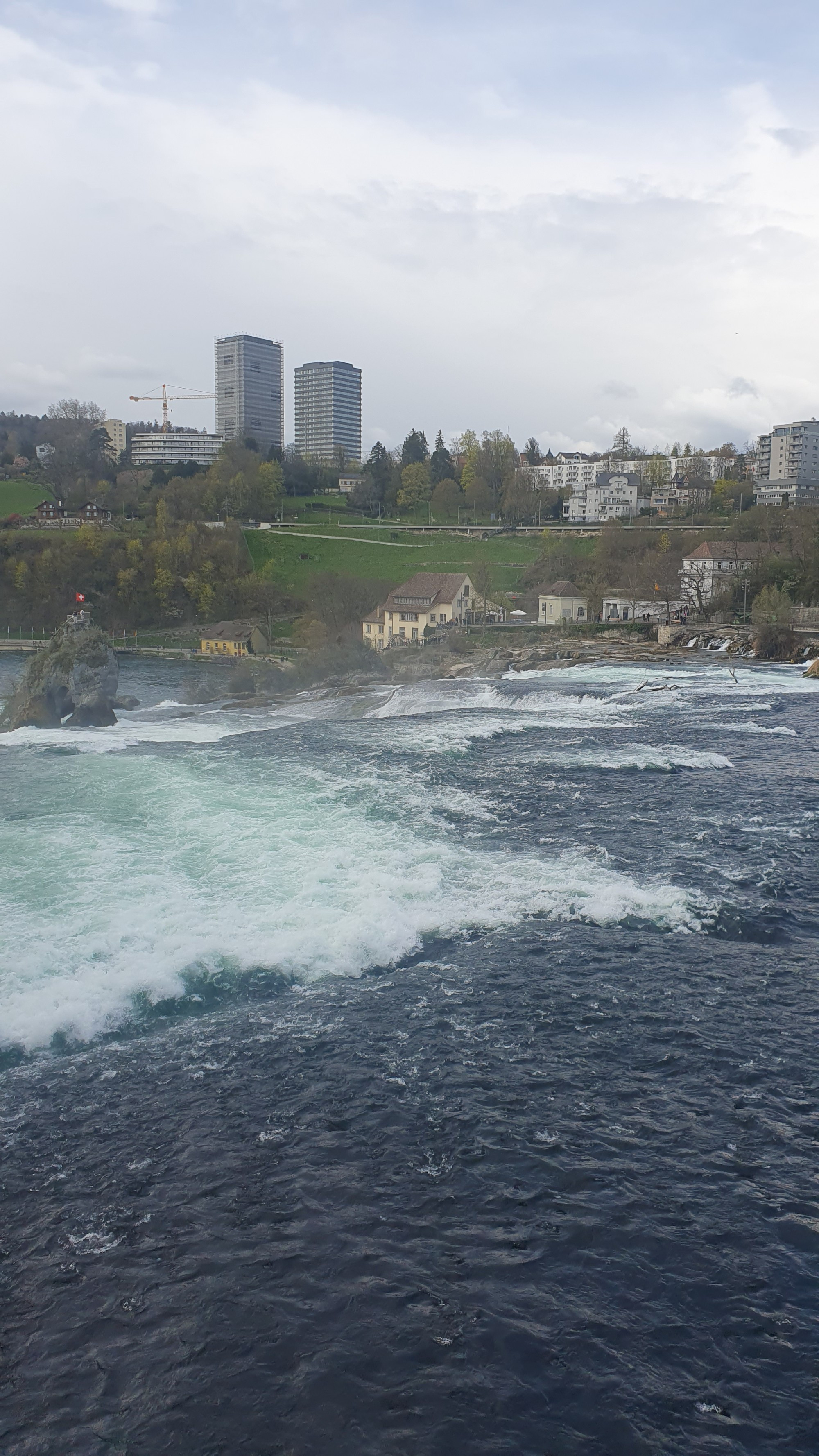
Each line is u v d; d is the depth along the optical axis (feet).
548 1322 41.91
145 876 89.45
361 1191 49.55
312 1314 42.45
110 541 611.47
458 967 73.20
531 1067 60.13
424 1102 56.75
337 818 107.96
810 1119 55.16
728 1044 62.75
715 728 167.12
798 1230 46.80
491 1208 48.29
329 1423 37.45
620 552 540.93
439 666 323.57
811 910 83.87
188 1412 37.91
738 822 107.86
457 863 93.25
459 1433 36.99
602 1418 37.60
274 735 163.02
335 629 493.77
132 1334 41.57
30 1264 45.21
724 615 381.81
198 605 594.65
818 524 422.00
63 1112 56.08
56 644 230.48
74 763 140.77
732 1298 43.01
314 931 77.61
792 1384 39.09
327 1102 56.85
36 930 77.15
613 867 92.94
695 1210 48.11
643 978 71.61
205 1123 55.01
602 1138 53.42
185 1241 46.50
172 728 213.25
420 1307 42.68
